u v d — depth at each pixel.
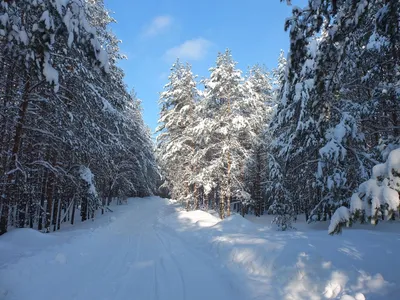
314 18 3.75
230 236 10.29
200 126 20.19
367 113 10.07
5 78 10.06
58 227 16.42
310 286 5.18
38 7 4.50
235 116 19.08
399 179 2.71
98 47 4.99
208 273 6.86
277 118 16.06
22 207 13.52
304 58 4.04
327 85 4.07
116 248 10.23
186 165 26.86
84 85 11.69
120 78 18.25
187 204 25.89
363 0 3.26
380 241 7.52
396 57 4.93
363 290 4.60
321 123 4.58
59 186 14.44
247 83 19.61
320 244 7.28
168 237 13.21
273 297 4.97
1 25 4.44
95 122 13.45
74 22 4.61
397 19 3.69
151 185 47.88
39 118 10.76
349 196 11.21
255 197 25.48
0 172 10.34
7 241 8.71
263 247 7.41
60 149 12.66
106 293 5.43
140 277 6.52
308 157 13.58
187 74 26.88
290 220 14.66
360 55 6.29
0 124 10.21
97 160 15.34
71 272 6.62
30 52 4.62
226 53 19.89
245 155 19.53
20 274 5.62
